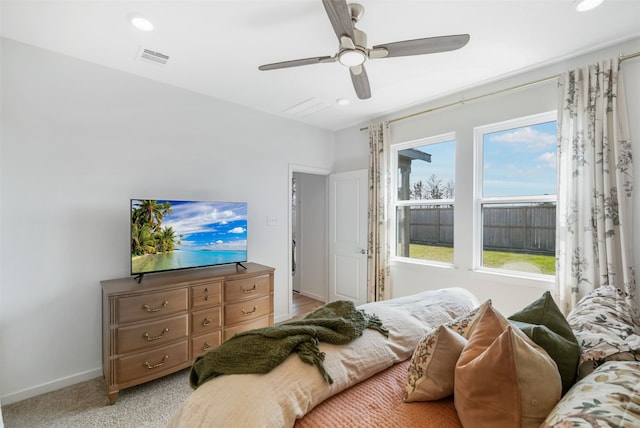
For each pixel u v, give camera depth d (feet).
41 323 7.21
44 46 7.18
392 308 5.45
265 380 3.27
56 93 7.44
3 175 6.78
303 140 13.30
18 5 5.73
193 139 9.87
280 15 6.10
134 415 6.44
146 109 8.87
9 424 6.13
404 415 3.21
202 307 8.16
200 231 9.01
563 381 3.14
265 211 11.91
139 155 8.74
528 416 2.52
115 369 6.77
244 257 10.09
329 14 4.64
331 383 3.49
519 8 5.88
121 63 8.03
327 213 14.98
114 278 8.23
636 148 6.85
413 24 6.37
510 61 7.99
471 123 9.84
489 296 9.33
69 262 7.59
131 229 7.73
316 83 9.34
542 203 8.64
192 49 7.38
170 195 9.36
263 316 9.55
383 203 12.07
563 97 7.78
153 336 7.27
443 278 10.48
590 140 7.29
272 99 10.64
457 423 3.08
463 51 7.47
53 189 7.39
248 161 11.37
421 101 10.85
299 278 17.11
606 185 6.98
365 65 8.20
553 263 8.42
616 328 3.77
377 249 12.31
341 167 14.30
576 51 7.47
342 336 4.09
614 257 6.89
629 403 2.13
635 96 6.88
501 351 2.67
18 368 6.93
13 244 6.89
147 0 5.65
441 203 11.00
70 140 7.62
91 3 5.71
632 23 6.33
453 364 3.38
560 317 3.80
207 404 3.14
